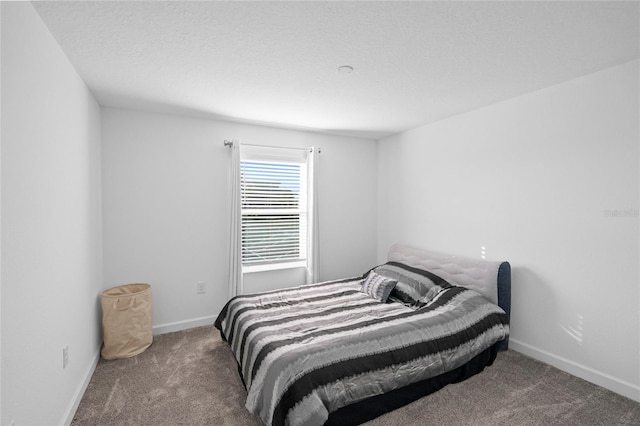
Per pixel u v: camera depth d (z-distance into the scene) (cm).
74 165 208
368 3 143
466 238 323
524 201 271
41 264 154
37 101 151
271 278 387
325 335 213
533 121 262
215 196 346
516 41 179
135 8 148
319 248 409
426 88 253
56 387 170
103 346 275
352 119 345
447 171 343
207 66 212
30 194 143
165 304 324
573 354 241
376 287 313
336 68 215
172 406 205
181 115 325
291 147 389
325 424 179
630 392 211
